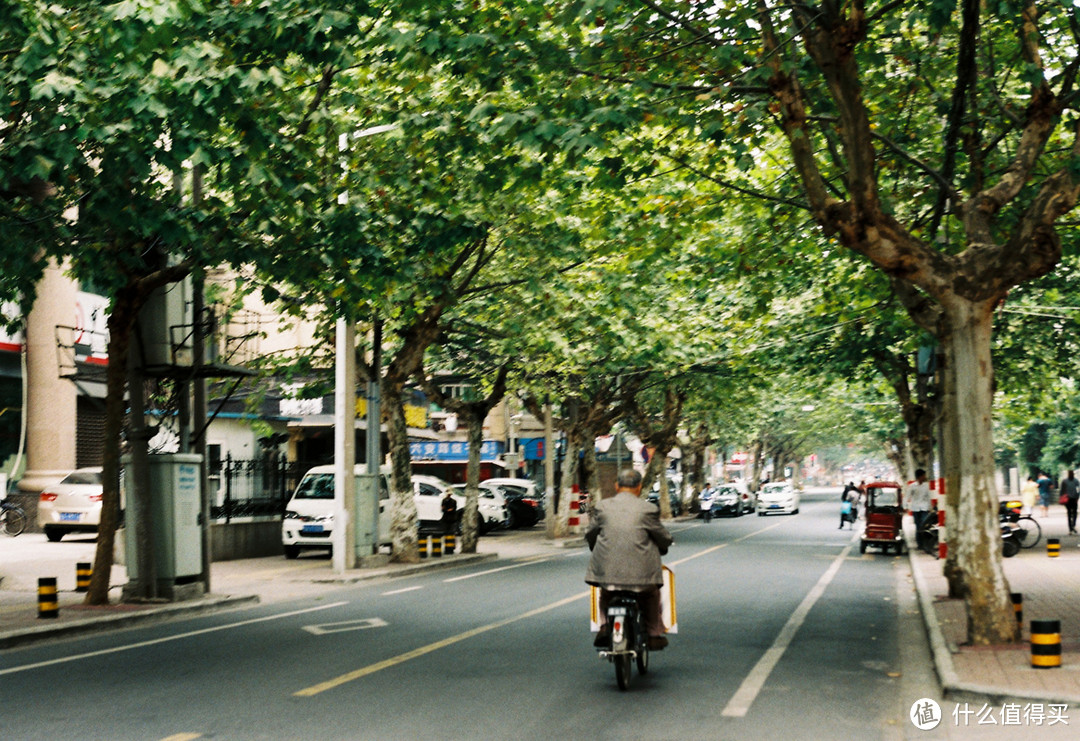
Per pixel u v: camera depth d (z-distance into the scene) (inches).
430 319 904.9
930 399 1082.7
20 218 456.1
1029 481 1841.8
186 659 412.5
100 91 381.7
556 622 515.8
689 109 470.3
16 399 1133.1
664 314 1031.0
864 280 685.9
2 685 361.1
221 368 648.4
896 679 368.5
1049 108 416.8
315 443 1641.2
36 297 488.1
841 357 1037.2
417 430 1668.3
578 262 861.8
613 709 314.8
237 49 430.0
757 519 2018.9
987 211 416.8
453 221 573.0
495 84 437.4
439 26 431.5
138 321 618.8
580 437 1348.4
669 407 1628.9
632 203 566.6
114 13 356.2
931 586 663.8
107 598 583.5
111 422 583.8
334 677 367.9
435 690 343.9
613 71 460.4
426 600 626.5
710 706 319.3
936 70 523.5
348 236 518.6
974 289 408.2
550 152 432.8
